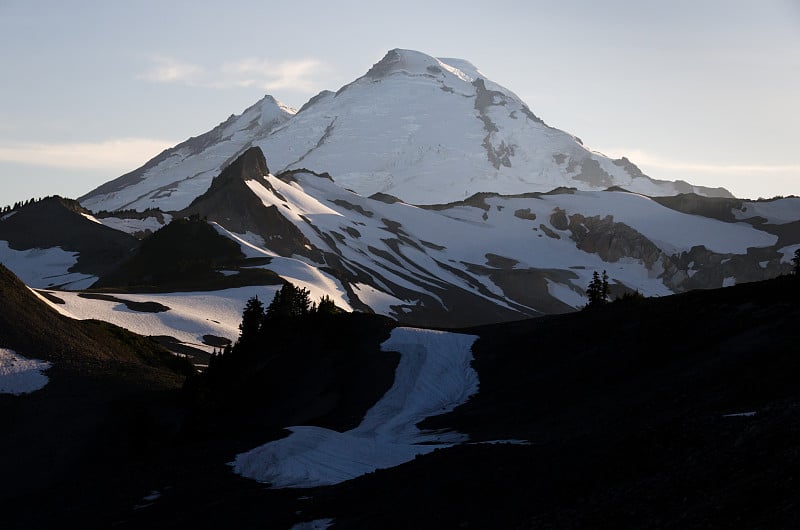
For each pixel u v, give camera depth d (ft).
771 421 128.16
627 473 133.28
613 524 117.39
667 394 201.46
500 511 136.98
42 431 245.65
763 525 100.94
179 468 207.31
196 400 272.10
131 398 271.28
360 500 158.40
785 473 110.11
